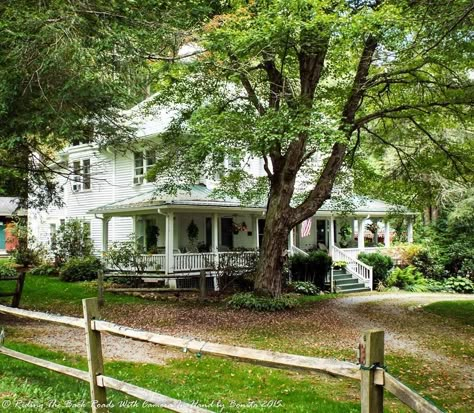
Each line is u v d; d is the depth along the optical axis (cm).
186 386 675
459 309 1648
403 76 1461
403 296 2078
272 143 1166
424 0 1020
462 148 1592
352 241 2847
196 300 1680
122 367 766
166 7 980
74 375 482
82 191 2675
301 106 1206
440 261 2638
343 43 1162
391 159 2520
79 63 816
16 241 3034
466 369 873
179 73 1402
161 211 1953
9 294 1266
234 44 1074
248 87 1505
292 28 1074
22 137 922
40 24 797
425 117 1600
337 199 1923
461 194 2567
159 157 1656
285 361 323
